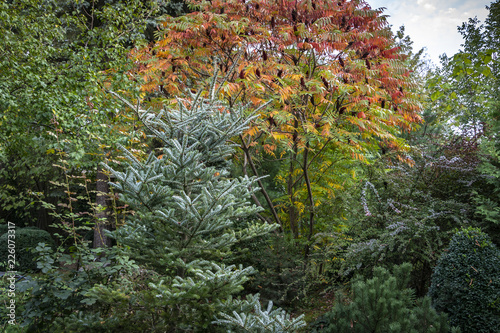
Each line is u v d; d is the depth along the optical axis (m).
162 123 3.62
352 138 5.97
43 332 3.87
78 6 9.22
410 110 6.73
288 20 6.39
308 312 5.46
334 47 5.95
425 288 5.09
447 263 3.89
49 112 6.25
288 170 8.11
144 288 3.99
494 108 4.80
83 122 6.52
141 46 7.77
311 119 6.54
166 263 3.22
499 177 4.70
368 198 5.78
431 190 5.44
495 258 3.63
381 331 3.18
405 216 5.14
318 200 7.28
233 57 6.41
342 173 7.70
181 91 6.48
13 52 6.82
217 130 3.59
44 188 14.30
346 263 5.18
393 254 5.05
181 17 5.77
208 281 2.87
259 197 8.76
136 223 3.52
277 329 2.82
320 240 6.06
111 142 6.31
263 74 6.30
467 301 3.59
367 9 6.32
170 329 3.16
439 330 3.03
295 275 5.86
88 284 4.01
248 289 6.16
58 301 3.95
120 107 6.98
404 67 6.34
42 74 6.88
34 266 9.62
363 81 6.01
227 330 2.97
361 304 3.34
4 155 7.27
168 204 3.38
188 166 3.37
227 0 6.36
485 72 3.88
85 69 7.34
